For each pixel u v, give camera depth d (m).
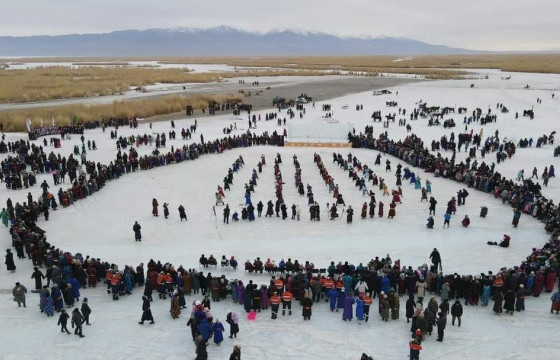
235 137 61.06
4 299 22.73
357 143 60.44
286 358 18.30
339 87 124.81
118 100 96.88
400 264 26.92
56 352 18.53
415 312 19.72
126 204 37.94
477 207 37.50
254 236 31.77
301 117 79.25
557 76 151.38
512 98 98.31
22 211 31.55
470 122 74.62
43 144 57.91
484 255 28.19
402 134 67.81
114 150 56.09
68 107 82.06
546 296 23.34
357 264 27.12
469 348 18.91
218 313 21.89
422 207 37.69
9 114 74.06
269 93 113.00
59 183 42.84
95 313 21.67
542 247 29.02
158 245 29.92
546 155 55.25
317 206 34.62
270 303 21.83
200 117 81.12
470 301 22.69
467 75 160.00
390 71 187.25
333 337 19.86
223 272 25.98
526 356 18.33
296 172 44.97
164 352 18.61
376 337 19.88
